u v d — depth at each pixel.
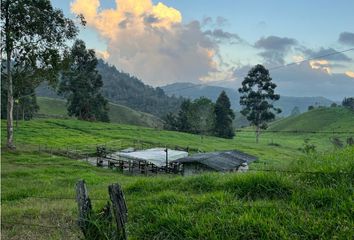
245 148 84.56
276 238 6.67
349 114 173.12
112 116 199.00
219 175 11.18
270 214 7.43
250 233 6.87
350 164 8.79
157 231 7.62
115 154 51.59
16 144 56.28
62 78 104.56
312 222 6.89
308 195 7.91
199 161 35.31
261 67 107.06
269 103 110.31
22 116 100.94
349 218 6.88
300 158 12.09
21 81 48.97
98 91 112.38
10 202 15.98
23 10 44.53
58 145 63.09
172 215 7.82
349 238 6.25
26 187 22.30
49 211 11.27
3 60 47.19
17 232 9.50
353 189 7.62
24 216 11.17
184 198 8.93
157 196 9.45
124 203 6.85
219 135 114.25
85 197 7.48
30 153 47.66
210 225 7.28
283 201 8.06
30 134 71.81
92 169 40.91
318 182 8.45
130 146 70.06
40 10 46.41
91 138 76.00
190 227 7.43
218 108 113.94
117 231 6.84
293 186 8.48
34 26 45.84
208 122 110.94
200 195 9.29
